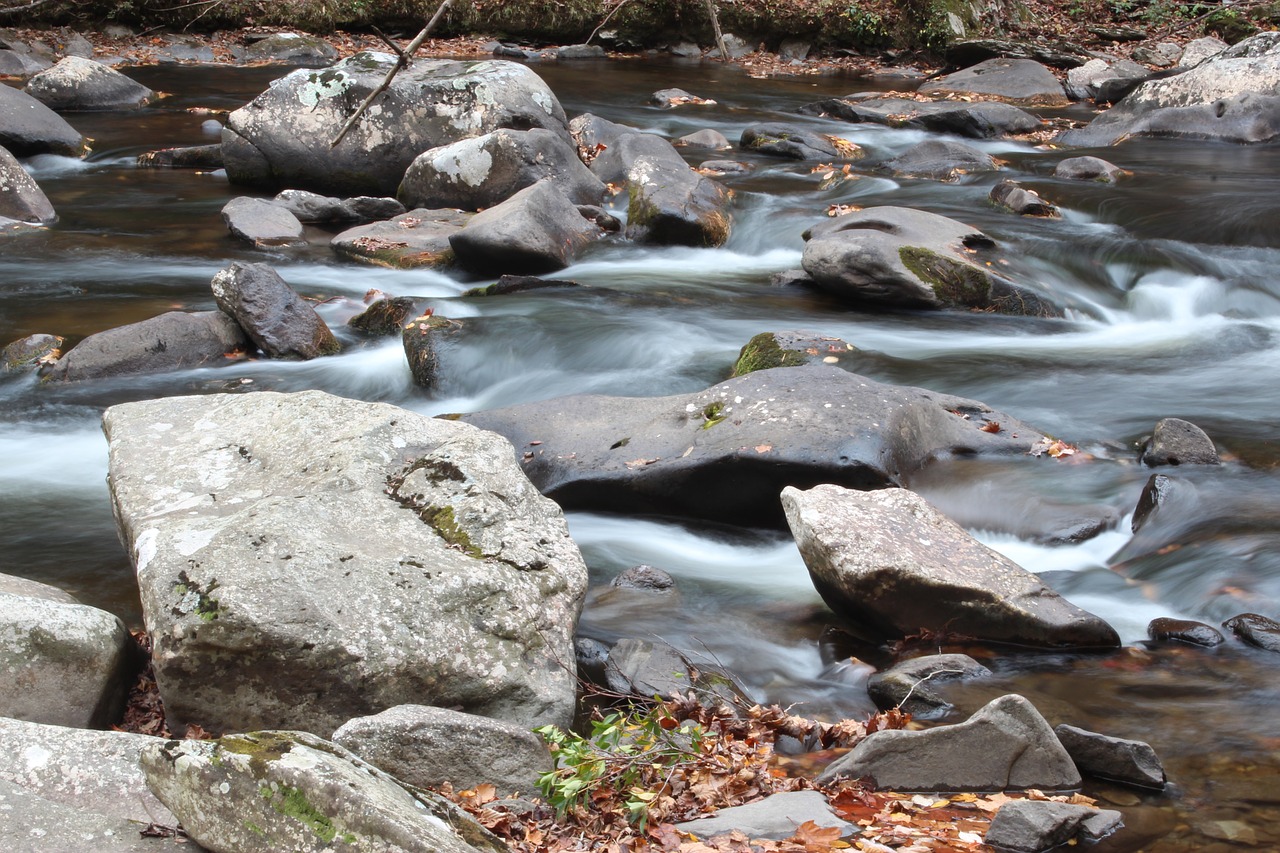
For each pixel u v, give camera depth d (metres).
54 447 7.91
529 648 4.60
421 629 4.42
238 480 5.33
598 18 26.30
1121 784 4.23
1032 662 5.28
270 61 23.73
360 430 5.42
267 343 9.46
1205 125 17.55
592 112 19.56
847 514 5.67
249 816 3.08
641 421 7.24
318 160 14.81
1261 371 9.13
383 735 3.93
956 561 5.58
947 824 3.89
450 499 5.01
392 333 10.05
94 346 9.02
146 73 21.94
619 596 5.98
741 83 23.09
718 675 5.13
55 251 12.05
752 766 4.32
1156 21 26.42
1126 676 5.13
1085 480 7.00
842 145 17.09
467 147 13.77
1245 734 4.59
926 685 5.02
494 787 4.00
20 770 3.55
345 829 2.97
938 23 25.19
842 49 26.28
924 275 10.44
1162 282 11.09
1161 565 6.16
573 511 7.04
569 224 12.30
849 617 5.68
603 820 3.91
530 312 9.99
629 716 4.74
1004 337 9.93
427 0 25.88
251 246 12.45
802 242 12.62
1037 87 21.56
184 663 4.25
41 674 4.36
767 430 6.74
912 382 8.58
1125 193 13.70
